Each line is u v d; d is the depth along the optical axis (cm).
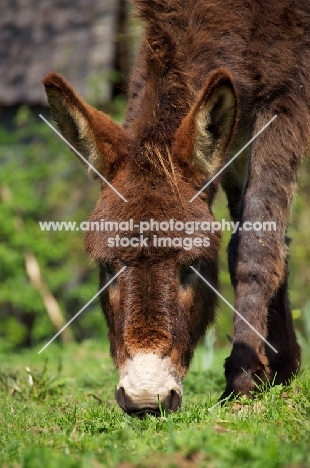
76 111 725
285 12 835
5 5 2422
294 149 823
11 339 2044
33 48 2277
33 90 2141
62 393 989
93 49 2203
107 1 2334
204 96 706
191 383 1041
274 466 519
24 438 643
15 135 2125
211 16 838
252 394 783
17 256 2052
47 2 2405
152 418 650
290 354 927
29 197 2062
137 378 654
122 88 1026
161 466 529
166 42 805
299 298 1938
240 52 829
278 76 823
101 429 684
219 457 537
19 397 958
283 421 669
